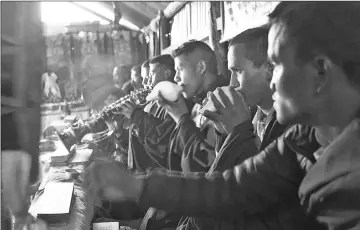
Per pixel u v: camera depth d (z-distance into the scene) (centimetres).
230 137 87
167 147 175
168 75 213
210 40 286
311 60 48
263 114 108
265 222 70
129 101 200
